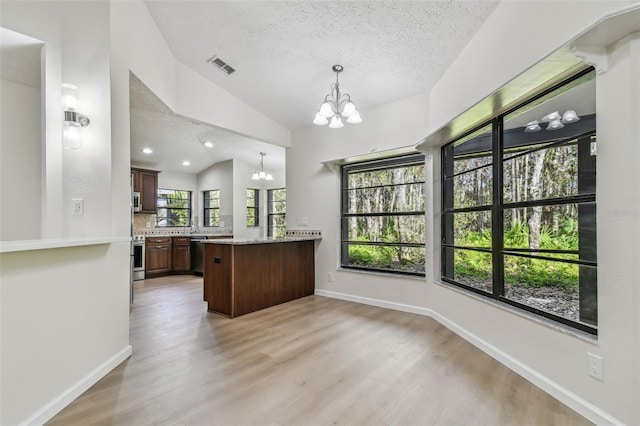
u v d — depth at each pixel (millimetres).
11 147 2590
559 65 1715
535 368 1992
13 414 1467
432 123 3475
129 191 2453
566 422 1606
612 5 1448
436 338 2832
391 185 4043
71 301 1846
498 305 2336
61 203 2215
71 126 2174
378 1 2414
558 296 1957
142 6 2613
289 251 4277
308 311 3748
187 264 6562
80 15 2217
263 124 4473
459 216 3152
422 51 2904
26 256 1555
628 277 1431
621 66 1451
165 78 3049
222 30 2887
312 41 2951
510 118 2414
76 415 1669
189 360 2367
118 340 2303
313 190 4707
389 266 4039
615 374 1484
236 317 3506
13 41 2145
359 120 2887
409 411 1721
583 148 1825
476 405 1772
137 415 1670
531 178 2207
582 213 1820
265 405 1774
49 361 1673
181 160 6754
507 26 2154
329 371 2191
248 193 7578
